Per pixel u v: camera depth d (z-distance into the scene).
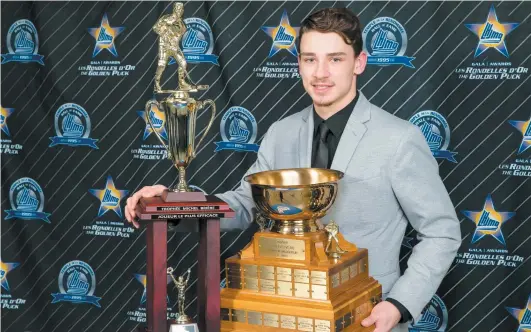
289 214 1.54
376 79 2.44
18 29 2.75
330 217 1.85
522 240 2.34
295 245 1.52
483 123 2.36
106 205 2.72
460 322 2.41
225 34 2.57
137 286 2.71
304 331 1.47
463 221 2.39
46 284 2.78
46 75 2.74
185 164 1.60
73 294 2.77
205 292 1.54
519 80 2.32
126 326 2.73
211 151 2.61
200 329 1.59
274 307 1.49
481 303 2.39
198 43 2.59
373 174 1.82
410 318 1.68
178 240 2.65
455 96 2.38
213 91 2.59
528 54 2.30
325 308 1.45
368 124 1.86
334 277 1.49
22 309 2.80
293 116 2.04
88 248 2.75
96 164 2.72
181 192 1.55
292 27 2.52
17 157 2.78
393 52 2.42
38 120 2.76
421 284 1.70
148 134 2.66
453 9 2.37
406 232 2.44
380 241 1.83
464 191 2.38
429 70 2.40
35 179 2.77
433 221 1.78
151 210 1.47
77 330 2.77
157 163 2.66
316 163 1.91
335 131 1.89
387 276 1.83
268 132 2.09
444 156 2.40
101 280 2.74
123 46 2.66
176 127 1.57
